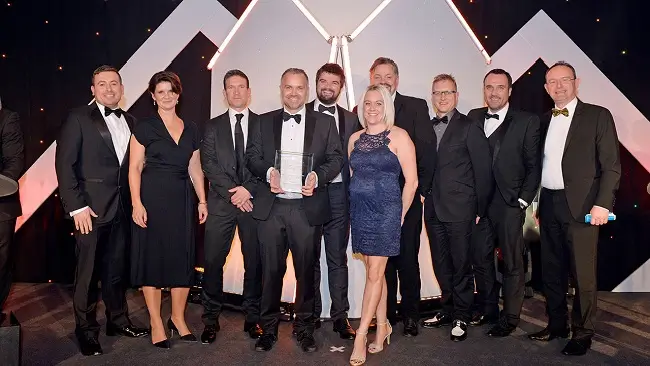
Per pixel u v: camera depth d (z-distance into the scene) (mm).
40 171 5078
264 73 4418
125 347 3674
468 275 3885
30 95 5059
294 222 3561
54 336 3871
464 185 3852
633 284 5016
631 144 4930
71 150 3488
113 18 5027
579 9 4934
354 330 4023
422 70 4383
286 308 4336
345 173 3912
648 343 3818
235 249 4551
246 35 4520
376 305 3482
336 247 3945
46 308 4480
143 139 3570
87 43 5039
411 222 3895
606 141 3512
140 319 4270
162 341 3670
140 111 5070
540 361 3492
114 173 3627
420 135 3838
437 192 3893
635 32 4891
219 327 4012
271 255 3609
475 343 3799
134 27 5031
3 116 3531
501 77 3889
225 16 4969
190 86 5031
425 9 4434
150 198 3596
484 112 4074
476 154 3826
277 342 3797
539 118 3822
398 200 3490
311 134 3600
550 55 4965
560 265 3799
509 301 3936
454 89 3867
